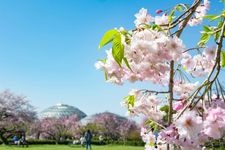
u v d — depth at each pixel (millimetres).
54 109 140500
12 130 77750
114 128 91938
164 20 3748
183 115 3008
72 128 95625
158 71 3217
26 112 77875
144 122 4203
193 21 4539
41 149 54531
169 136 3020
